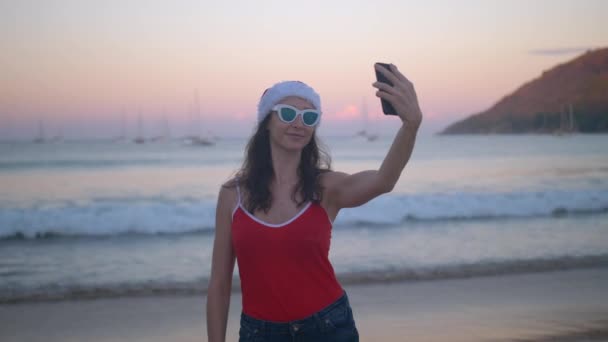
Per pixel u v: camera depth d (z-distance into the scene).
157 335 5.45
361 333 5.38
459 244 10.25
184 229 12.27
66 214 12.76
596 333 5.38
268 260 2.19
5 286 7.32
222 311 2.36
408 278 7.57
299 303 2.18
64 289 7.09
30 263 8.98
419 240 10.69
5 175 31.64
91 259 9.26
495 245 10.16
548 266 8.26
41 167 37.22
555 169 33.59
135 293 6.93
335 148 75.12
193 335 5.45
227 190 2.37
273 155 2.36
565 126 140.88
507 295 6.77
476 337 5.27
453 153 54.25
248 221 2.23
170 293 6.95
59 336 5.41
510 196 15.70
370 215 13.23
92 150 68.19
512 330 5.47
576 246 10.05
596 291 6.96
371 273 7.81
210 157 49.62
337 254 9.28
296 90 2.34
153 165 39.50
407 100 2.03
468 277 7.64
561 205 14.90
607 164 37.72
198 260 9.13
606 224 12.66
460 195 15.76
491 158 45.94
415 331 5.45
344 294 2.33
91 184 26.34
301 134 2.28
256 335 2.23
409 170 33.59
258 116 2.39
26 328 5.64
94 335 5.44
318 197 2.27
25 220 12.20
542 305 6.36
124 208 13.66
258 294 2.22
